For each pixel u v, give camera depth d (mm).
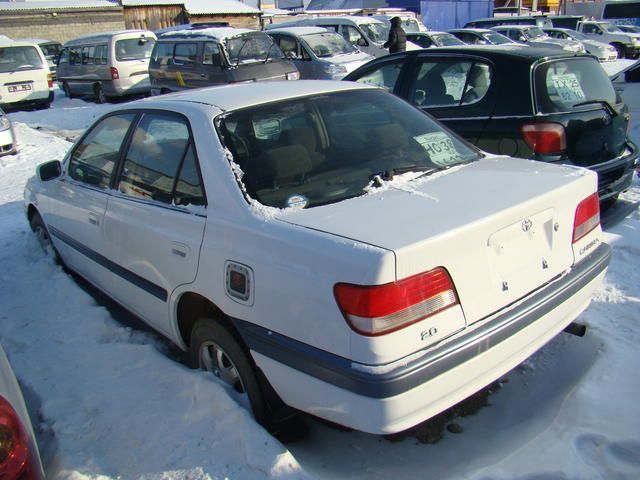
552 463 2594
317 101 3439
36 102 16219
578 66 5352
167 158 3291
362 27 17375
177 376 3227
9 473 1946
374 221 2471
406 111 3691
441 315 2307
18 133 12547
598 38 28141
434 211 2541
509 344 2521
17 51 16031
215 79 12891
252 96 3379
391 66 6363
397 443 2840
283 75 13336
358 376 2203
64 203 4441
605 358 3311
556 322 2789
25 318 4152
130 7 28734
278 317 2498
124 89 16641
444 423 2949
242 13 31562
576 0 42156
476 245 2416
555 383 3172
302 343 2420
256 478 2508
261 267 2549
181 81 13820
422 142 3400
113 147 3885
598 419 2834
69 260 4707
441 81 5727
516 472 2561
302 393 2480
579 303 2943
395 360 2205
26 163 10117
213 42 12930
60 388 3277
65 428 2932
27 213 5508
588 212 3023
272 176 2879
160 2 29391
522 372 3295
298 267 2404
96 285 4273
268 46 13578
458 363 2334
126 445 2781
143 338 3980
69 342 3795
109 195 3785
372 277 2168
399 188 2879
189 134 3152
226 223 2777
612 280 4297
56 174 4562
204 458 2646
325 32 14680
